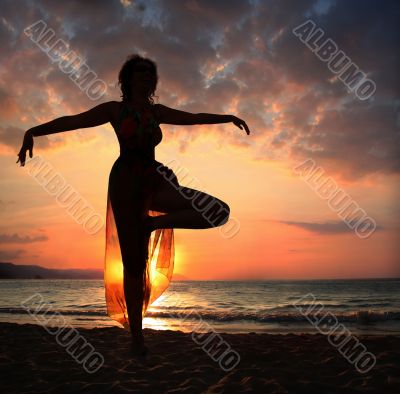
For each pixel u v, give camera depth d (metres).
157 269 3.72
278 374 3.93
